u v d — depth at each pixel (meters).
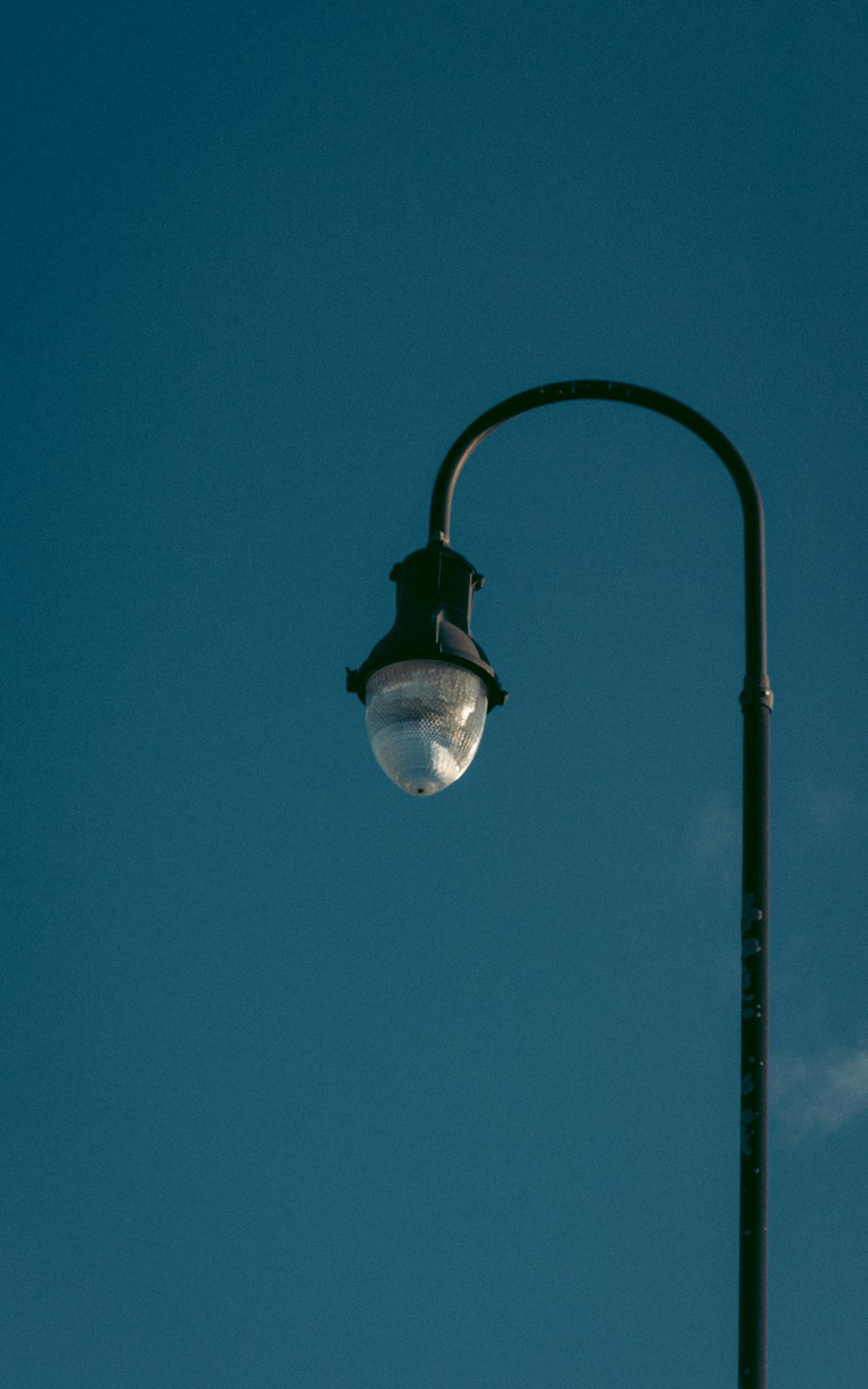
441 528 9.70
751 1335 7.03
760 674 8.63
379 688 8.88
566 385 9.95
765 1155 7.34
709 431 9.55
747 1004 7.66
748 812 8.19
